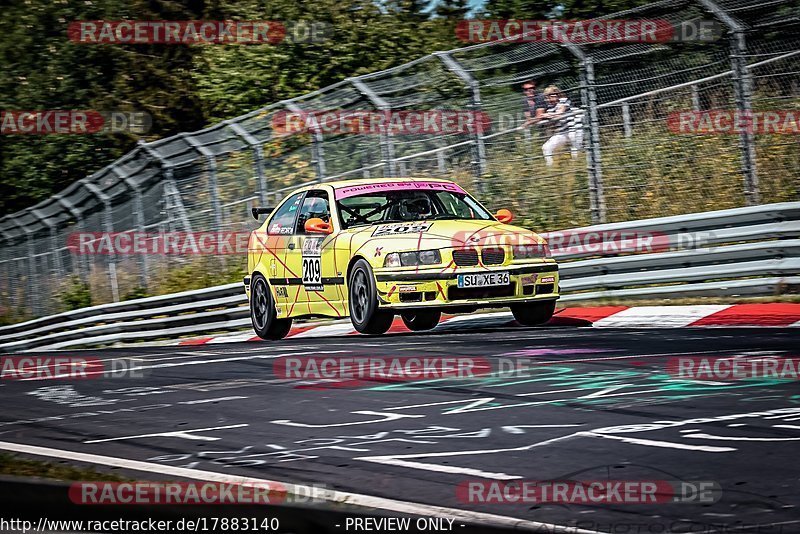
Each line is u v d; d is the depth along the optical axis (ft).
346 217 113.29
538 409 63.77
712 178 142.20
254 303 127.44
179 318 174.91
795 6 127.85
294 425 63.62
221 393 78.28
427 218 112.06
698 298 118.21
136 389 84.07
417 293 102.53
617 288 127.85
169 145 185.88
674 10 136.67
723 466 48.49
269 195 187.01
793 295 110.32
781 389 65.31
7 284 254.68
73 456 57.06
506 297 104.17
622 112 150.61
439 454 53.78
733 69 127.13
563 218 151.53
